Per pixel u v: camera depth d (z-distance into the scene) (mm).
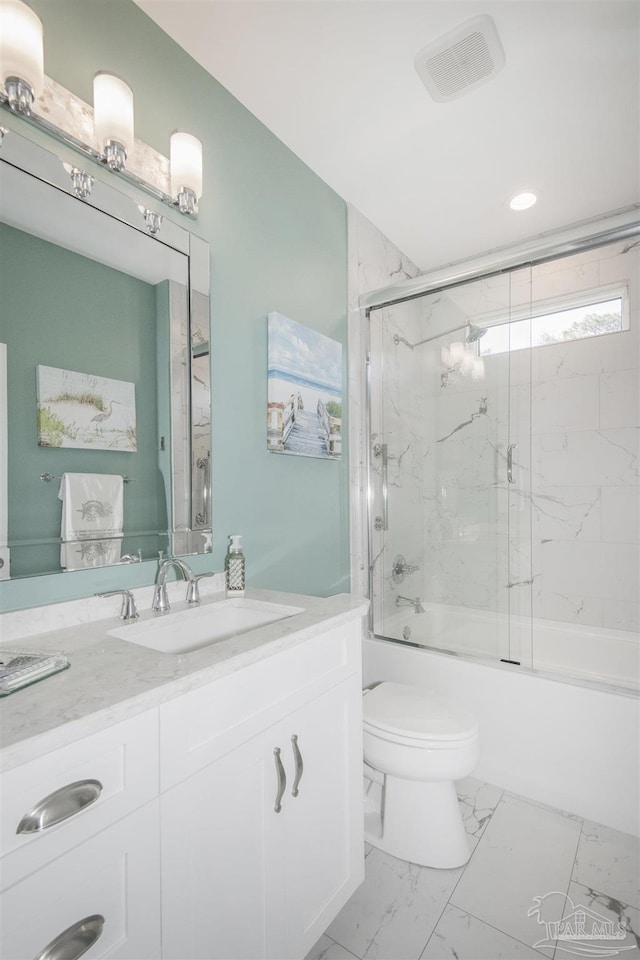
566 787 1711
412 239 2578
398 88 1586
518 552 2529
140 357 1258
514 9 1328
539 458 2592
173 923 758
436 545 2588
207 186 1494
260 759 940
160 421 1304
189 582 1300
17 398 1015
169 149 1373
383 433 2410
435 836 1459
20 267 1021
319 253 2027
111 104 1095
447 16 1346
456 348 2580
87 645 935
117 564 1190
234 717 883
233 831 877
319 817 1116
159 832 740
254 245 1671
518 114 1704
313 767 1100
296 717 1046
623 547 2398
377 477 2359
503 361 2467
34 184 1043
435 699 1637
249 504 1615
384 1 1292
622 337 2408
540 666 2010
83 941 629
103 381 1172
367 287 2375
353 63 1487
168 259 1332
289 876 1013
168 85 1377
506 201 2244
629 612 2377
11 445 1003
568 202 2252
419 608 2520
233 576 1426
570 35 1398
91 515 1140
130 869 695
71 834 622
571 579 2514
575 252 1942
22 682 718
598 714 1663
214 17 1327
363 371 2328
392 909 1297
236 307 1583
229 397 1543
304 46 1428
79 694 694
